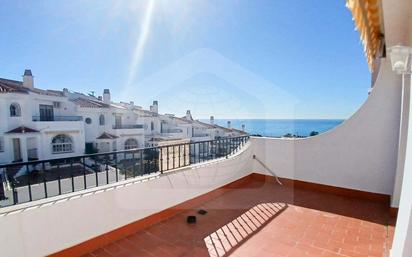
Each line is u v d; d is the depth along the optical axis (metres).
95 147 11.80
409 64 2.02
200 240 3.22
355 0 2.37
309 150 5.44
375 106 4.60
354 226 3.59
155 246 3.08
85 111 12.63
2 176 3.06
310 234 3.35
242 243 3.13
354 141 4.86
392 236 3.26
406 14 2.64
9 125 11.25
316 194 5.11
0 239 2.29
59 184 3.10
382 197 4.57
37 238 2.53
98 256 2.87
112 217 3.19
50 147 12.13
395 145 4.41
